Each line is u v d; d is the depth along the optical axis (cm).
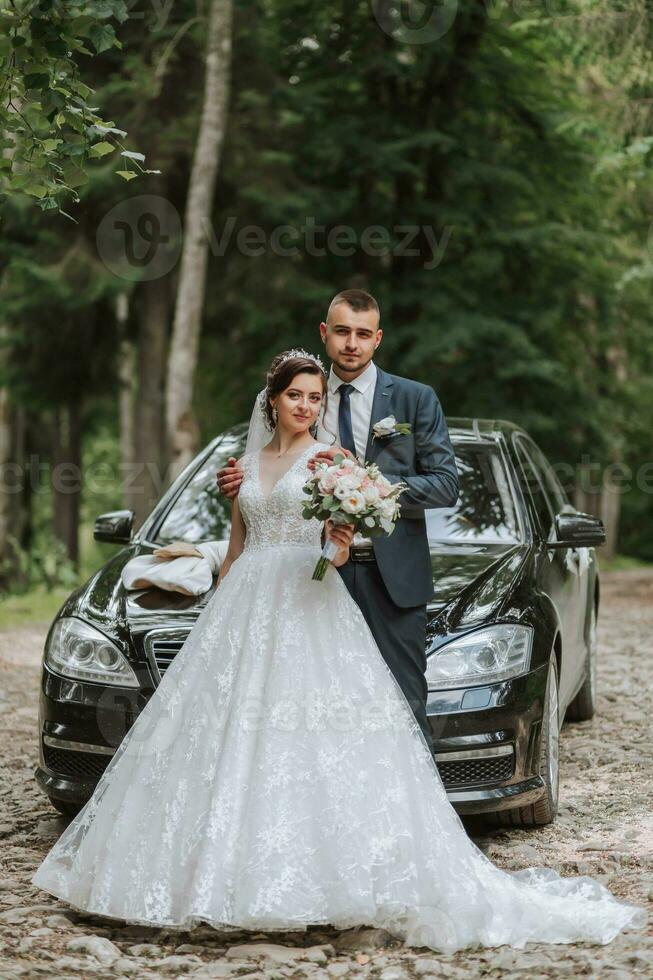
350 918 354
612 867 434
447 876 374
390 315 1750
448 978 338
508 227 1700
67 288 1588
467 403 1669
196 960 354
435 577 486
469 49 1669
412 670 422
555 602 517
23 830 500
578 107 1697
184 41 1611
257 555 403
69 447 2202
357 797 370
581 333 1877
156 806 376
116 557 527
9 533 1966
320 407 422
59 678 459
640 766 587
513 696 443
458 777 439
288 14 1719
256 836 360
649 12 1295
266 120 1691
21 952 355
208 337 1912
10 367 1827
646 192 1723
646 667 895
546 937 371
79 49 520
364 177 1723
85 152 520
